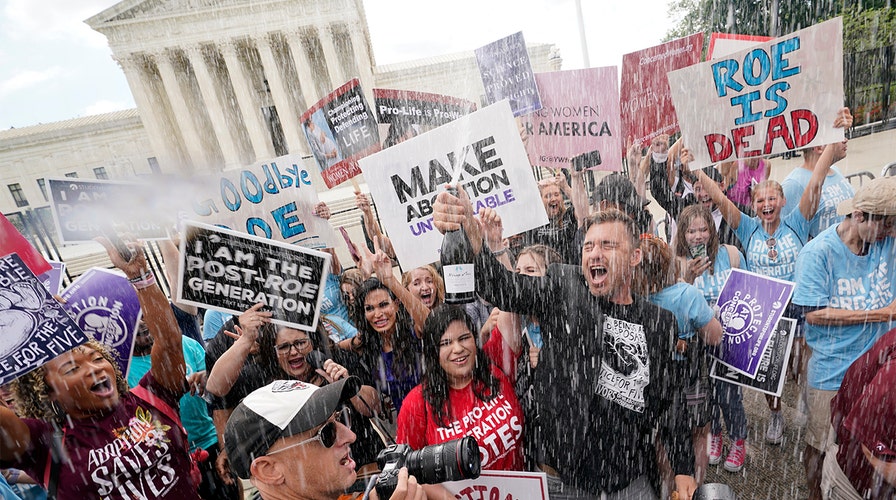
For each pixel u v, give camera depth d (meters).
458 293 1.96
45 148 20.70
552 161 3.65
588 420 1.89
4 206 20.44
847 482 1.77
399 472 1.46
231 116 22.31
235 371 2.22
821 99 2.54
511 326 2.17
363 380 2.52
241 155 22.55
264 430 1.39
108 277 2.37
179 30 18.92
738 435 2.63
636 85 3.29
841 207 2.12
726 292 2.34
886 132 8.01
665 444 2.04
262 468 1.40
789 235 2.84
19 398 1.69
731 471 2.67
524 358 2.18
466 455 1.45
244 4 18.81
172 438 1.94
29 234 6.57
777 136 2.67
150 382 2.00
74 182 2.41
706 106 2.76
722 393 2.62
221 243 2.22
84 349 1.77
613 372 1.88
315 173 16.12
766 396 3.03
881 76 8.15
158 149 20.78
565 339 1.93
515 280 2.01
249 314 2.25
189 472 2.00
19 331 1.70
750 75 2.65
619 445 1.89
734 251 2.76
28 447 1.68
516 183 2.38
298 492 1.44
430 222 2.49
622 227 1.90
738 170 3.53
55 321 1.74
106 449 1.77
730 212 2.94
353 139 3.54
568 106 3.46
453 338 1.87
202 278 2.22
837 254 2.11
